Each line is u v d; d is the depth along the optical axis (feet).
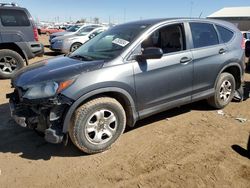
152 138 14.20
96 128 12.41
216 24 17.19
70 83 11.48
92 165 11.91
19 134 14.80
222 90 17.58
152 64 13.61
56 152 12.96
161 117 16.83
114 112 12.72
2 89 23.85
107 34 15.84
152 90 13.79
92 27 50.78
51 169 11.68
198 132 14.87
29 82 12.13
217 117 16.89
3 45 27.84
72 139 12.09
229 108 18.48
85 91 11.62
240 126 15.64
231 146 13.34
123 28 15.48
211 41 16.56
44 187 10.59
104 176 11.17
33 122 12.09
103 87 12.06
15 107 12.74
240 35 18.35
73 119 11.81
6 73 27.76
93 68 12.20
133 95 13.14
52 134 11.43
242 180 10.80
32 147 13.46
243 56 18.19
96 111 12.21
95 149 12.52
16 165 11.98
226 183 10.64
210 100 17.48
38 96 11.54
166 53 14.42
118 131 13.05
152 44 14.06
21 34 28.02
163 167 11.69
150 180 10.87
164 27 14.62
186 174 11.19
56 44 47.65
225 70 18.15
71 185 10.68
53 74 12.03
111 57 13.03
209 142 13.76
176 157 12.42
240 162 11.98
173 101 14.92
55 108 11.45
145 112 13.93
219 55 16.60
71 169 11.66
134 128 15.33
